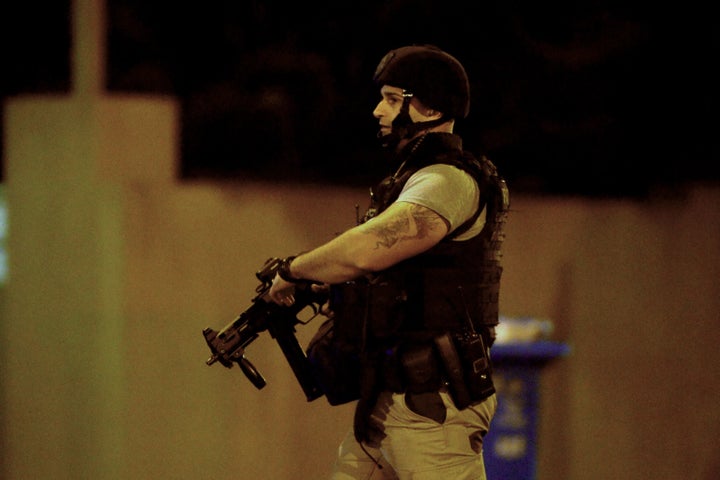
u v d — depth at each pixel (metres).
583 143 25.92
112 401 18.44
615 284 21.06
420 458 11.14
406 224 10.51
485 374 11.12
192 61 26.69
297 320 11.98
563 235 20.78
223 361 11.89
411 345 11.04
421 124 11.24
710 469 21.47
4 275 19.17
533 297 20.62
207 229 18.80
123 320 18.33
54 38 27.02
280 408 19.34
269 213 19.12
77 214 18.53
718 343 21.45
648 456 21.31
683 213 21.42
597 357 20.98
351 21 26.61
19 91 26.70
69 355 18.67
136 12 26.59
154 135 18.62
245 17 26.84
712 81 26.38
